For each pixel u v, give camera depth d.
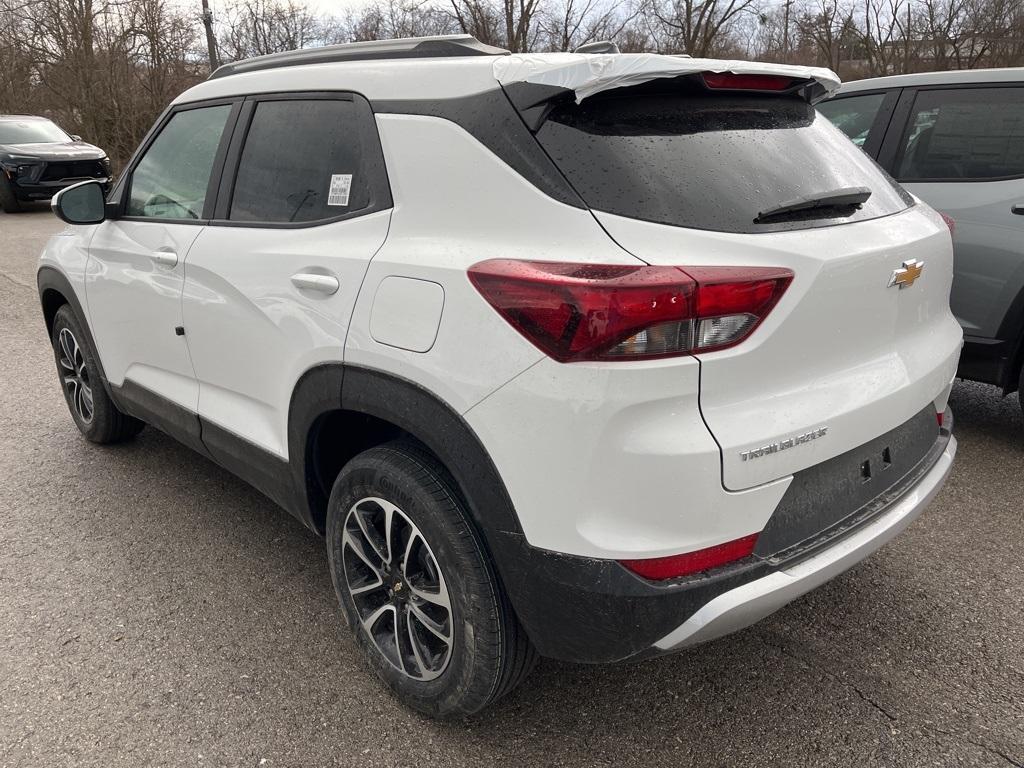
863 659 2.52
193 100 3.13
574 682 2.46
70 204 3.31
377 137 2.23
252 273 2.53
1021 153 3.88
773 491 1.82
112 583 2.98
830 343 1.92
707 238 1.74
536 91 1.89
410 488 2.08
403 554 2.21
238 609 2.83
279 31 27.08
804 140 2.16
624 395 1.67
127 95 21.59
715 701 2.36
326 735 2.24
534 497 1.79
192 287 2.85
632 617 1.77
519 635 2.05
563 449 1.73
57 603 2.86
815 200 1.89
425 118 2.10
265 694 2.40
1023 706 2.30
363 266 2.14
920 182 4.20
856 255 1.91
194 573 3.05
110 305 3.44
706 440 1.70
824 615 2.75
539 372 1.74
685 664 2.53
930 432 2.43
